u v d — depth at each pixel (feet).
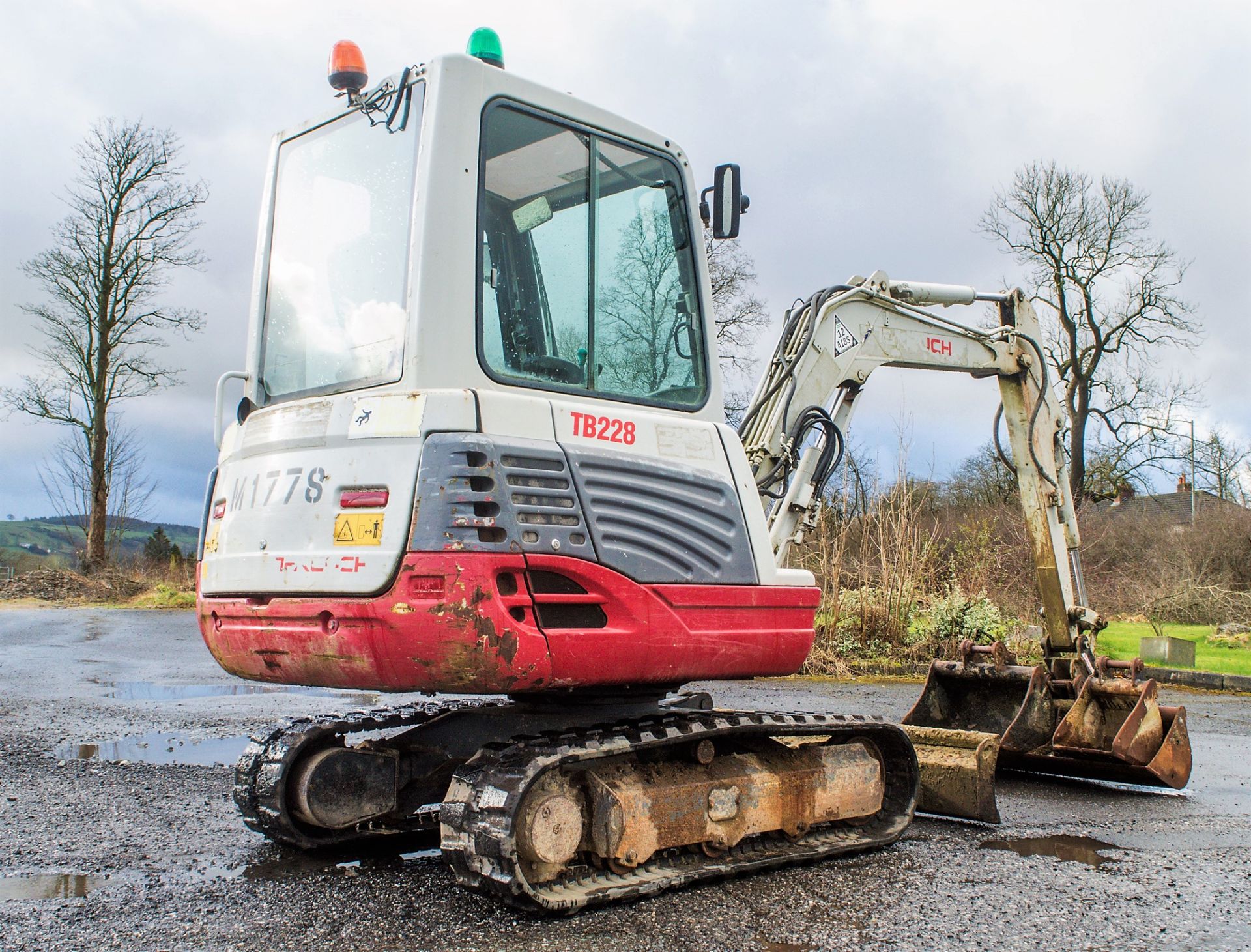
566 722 15.84
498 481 13.08
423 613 12.76
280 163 17.02
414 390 13.51
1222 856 17.07
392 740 16.51
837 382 21.13
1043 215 102.99
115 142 101.35
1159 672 46.50
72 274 100.58
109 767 21.24
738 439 16.66
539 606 13.39
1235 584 72.54
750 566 16.03
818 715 17.33
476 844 12.76
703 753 15.26
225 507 15.78
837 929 12.78
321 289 15.57
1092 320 103.45
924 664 43.57
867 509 48.55
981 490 94.17
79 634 55.93
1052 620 24.12
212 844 16.11
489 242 14.48
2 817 17.17
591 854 13.96
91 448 101.76
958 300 23.84
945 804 19.16
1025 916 13.52
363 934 12.18
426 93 14.32
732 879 14.99
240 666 15.26
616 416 14.84
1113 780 23.08
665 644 14.53
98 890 13.60
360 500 13.53
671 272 16.96
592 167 15.94
